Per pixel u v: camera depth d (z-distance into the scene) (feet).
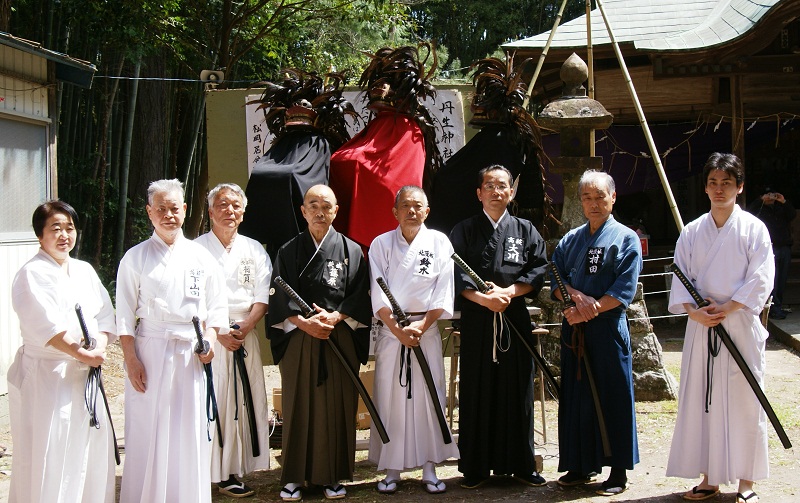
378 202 16.17
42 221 12.37
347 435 14.55
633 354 20.54
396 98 16.89
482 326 14.52
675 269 13.69
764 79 30.89
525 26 81.82
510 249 14.70
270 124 17.72
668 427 18.15
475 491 14.53
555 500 13.91
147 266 12.89
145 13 37.91
